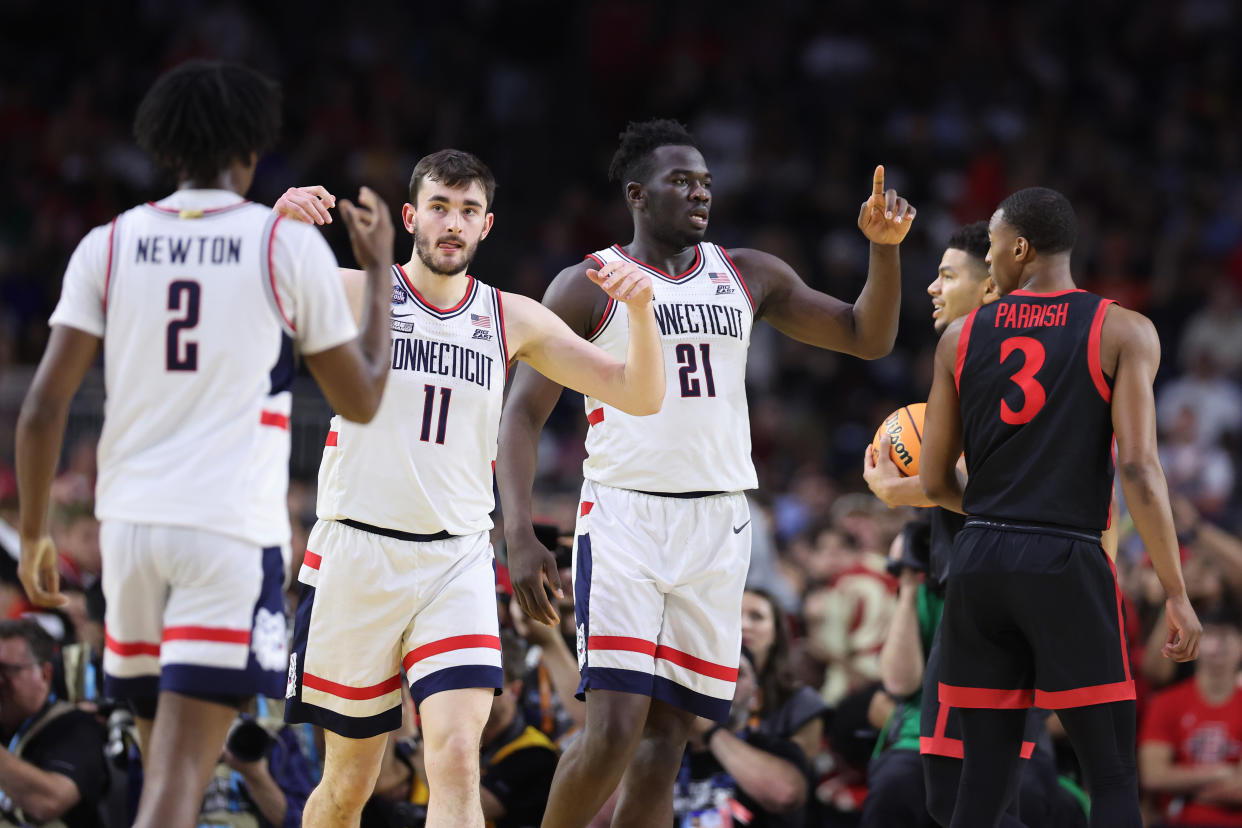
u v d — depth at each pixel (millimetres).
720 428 18453
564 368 17359
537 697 24578
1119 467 15805
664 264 19047
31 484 13430
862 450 49812
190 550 13023
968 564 16469
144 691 13547
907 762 20703
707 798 22391
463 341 17156
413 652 16781
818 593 30812
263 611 13344
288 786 22203
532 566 17797
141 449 13258
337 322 13414
